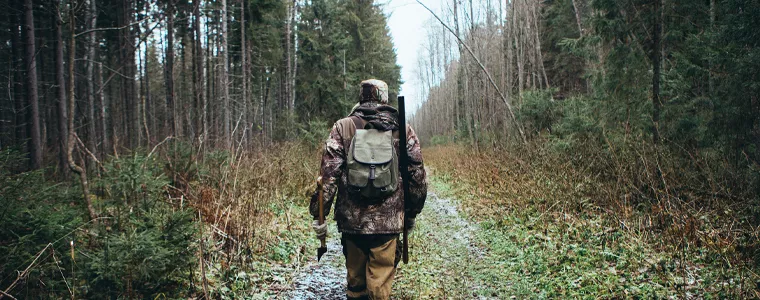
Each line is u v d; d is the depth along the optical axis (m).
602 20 8.95
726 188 6.04
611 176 7.65
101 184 4.09
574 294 3.74
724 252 4.31
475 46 22.28
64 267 3.26
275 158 9.83
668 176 6.46
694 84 8.17
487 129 22.08
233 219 5.11
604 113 9.82
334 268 4.84
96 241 3.72
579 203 6.98
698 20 8.33
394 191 2.62
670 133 7.99
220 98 15.73
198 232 3.88
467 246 5.79
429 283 4.07
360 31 28.19
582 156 8.88
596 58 11.92
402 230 2.77
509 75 21.81
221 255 4.62
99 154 8.57
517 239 5.80
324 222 2.69
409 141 2.71
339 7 26.30
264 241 5.28
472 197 9.76
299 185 9.22
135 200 3.90
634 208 6.40
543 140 11.87
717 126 6.88
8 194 3.15
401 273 4.46
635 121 8.88
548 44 26.34
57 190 4.19
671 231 4.92
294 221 6.89
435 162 22.02
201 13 15.57
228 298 3.68
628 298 3.62
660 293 3.69
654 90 8.26
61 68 8.70
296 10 25.64
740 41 5.98
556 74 25.78
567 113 12.20
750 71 5.92
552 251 5.07
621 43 8.98
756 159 6.23
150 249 3.24
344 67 23.22
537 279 4.24
